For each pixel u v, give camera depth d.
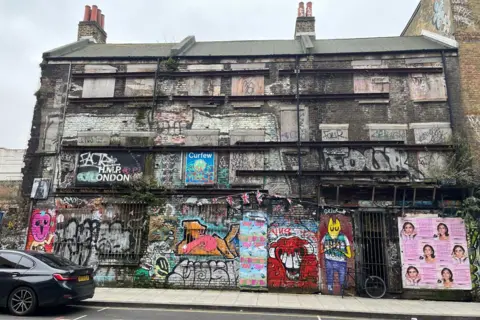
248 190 12.33
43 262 8.38
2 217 12.87
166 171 12.80
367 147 12.41
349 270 11.42
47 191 12.89
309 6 17.73
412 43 14.94
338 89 13.12
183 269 11.92
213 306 9.22
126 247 12.25
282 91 13.27
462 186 11.48
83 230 12.48
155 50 15.76
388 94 12.88
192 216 12.27
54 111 13.67
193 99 13.40
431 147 12.17
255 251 11.82
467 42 13.20
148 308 9.14
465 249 11.27
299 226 11.88
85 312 8.45
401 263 11.33
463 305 10.12
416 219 11.58
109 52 15.27
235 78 13.55
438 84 12.81
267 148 12.66
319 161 12.42
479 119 12.41
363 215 11.82
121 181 12.84
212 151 12.83
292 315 8.79
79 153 13.18
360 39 16.84
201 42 17.45
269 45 16.28
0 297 8.03
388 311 9.02
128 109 13.56
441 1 14.73
